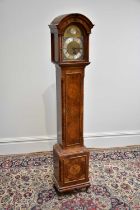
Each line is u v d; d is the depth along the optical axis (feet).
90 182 7.56
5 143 9.40
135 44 9.33
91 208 6.45
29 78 8.96
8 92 8.95
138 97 9.96
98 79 9.43
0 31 8.36
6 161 8.87
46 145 9.70
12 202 6.68
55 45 6.27
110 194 7.01
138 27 9.18
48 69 8.98
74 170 6.86
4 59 8.63
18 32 8.48
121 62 9.41
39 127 9.51
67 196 6.95
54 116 9.49
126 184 7.47
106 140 10.12
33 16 8.45
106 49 9.16
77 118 6.68
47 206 6.55
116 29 9.04
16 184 7.48
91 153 9.53
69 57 6.21
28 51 8.71
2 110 9.10
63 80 6.26
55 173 7.20
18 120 9.30
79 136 6.86
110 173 8.07
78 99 6.54
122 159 9.03
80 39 6.20
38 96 9.19
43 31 8.63
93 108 9.72
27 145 9.56
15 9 8.28
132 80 9.71
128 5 8.91
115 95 9.74
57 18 6.16
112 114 9.94
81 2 8.63
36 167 8.47
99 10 8.78
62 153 6.66
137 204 6.59
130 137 10.28
